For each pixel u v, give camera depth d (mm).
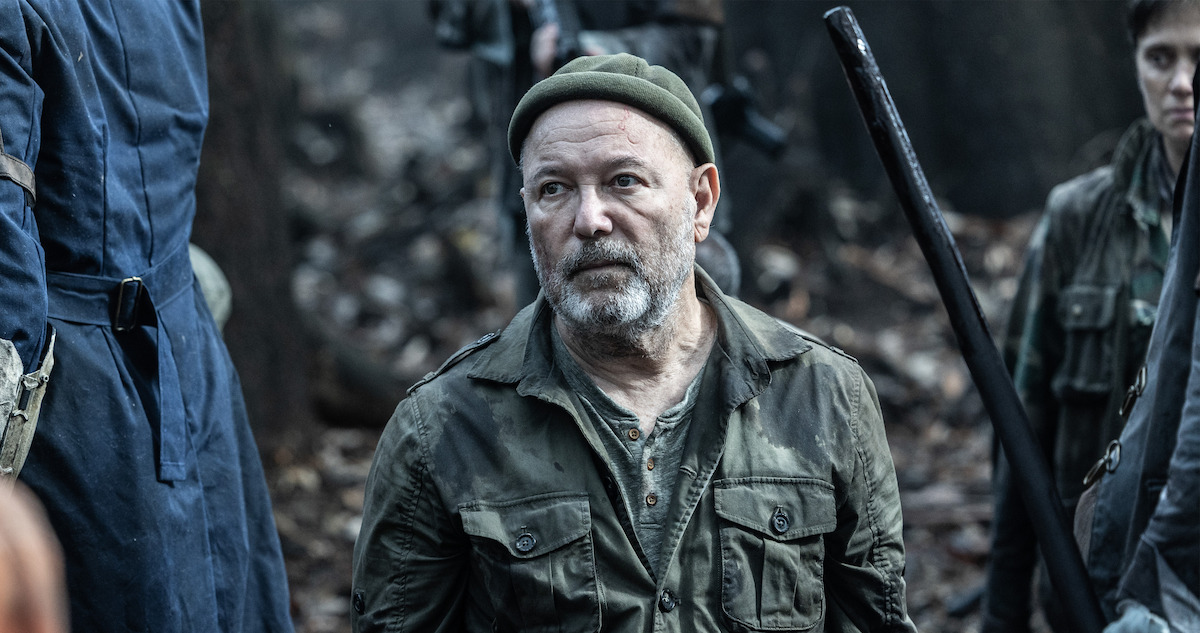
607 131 2111
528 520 2100
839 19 2244
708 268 3334
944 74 11242
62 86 2484
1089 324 3480
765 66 10375
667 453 2188
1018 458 2264
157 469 2592
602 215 2100
